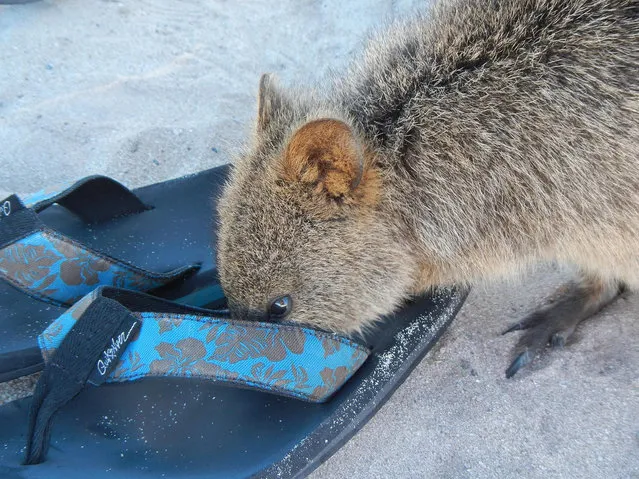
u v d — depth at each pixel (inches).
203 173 20.2
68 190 17.6
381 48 17.4
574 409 16.1
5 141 23.3
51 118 24.0
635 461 15.1
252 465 14.3
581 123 15.3
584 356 17.1
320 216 15.7
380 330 16.5
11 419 15.4
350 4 28.0
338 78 17.9
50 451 14.6
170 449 14.7
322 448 14.7
